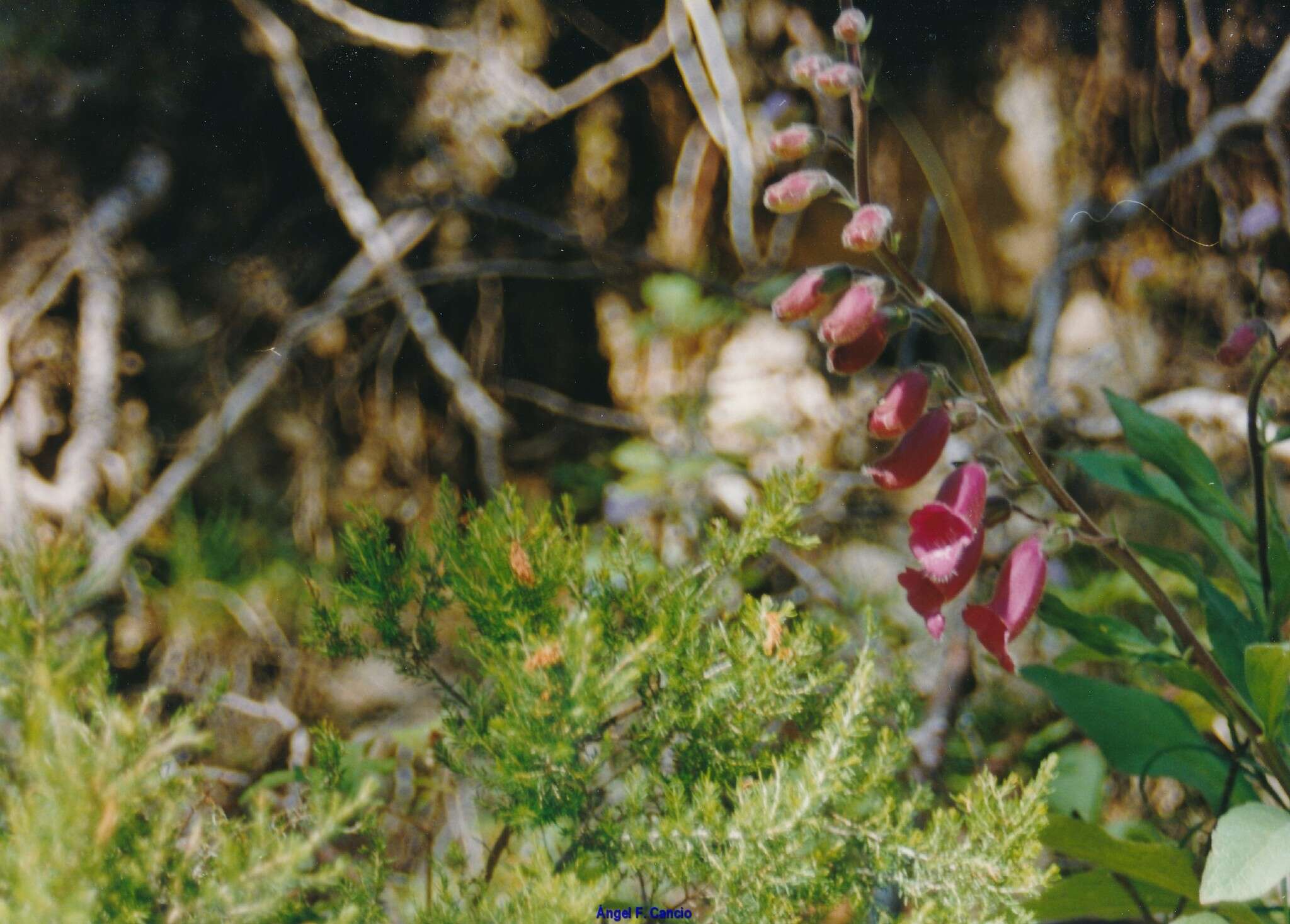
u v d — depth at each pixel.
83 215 1.47
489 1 1.57
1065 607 1.04
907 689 0.98
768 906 0.86
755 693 0.90
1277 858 0.88
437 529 0.93
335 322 1.64
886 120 1.66
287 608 1.45
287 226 1.61
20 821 0.81
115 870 0.82
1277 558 1.03
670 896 0.97
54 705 0.83
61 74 1.45
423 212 1.65
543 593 0.90
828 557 1.59
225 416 1.52
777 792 0.86
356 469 1.62
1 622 0.85
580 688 0.86
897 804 1.10
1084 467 1.07
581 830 0.90
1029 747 1.28
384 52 1.56
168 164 1.52
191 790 0.89
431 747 0.96
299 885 0.85
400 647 0.93
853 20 0.90
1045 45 1.63
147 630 1.37
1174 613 0.96
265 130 1.56
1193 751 1.04
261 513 1.54
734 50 1.63
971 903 0.87
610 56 1.63
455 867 0.92
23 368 1.42
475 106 1.61
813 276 0.89
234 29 1.48
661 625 0.88
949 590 0.90
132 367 1.51
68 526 1.32
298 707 1.33
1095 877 1.01
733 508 1.60
